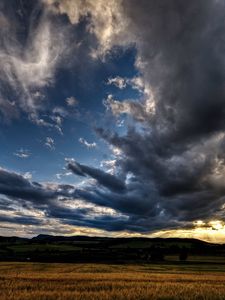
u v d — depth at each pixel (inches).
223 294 1005.8
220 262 4023.1
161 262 3873.0
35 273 1845.5
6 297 872.9
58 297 888.9
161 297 938.1
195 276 1839.3
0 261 3634.4
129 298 902.4
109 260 4057.6
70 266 2770.7
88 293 971.9
